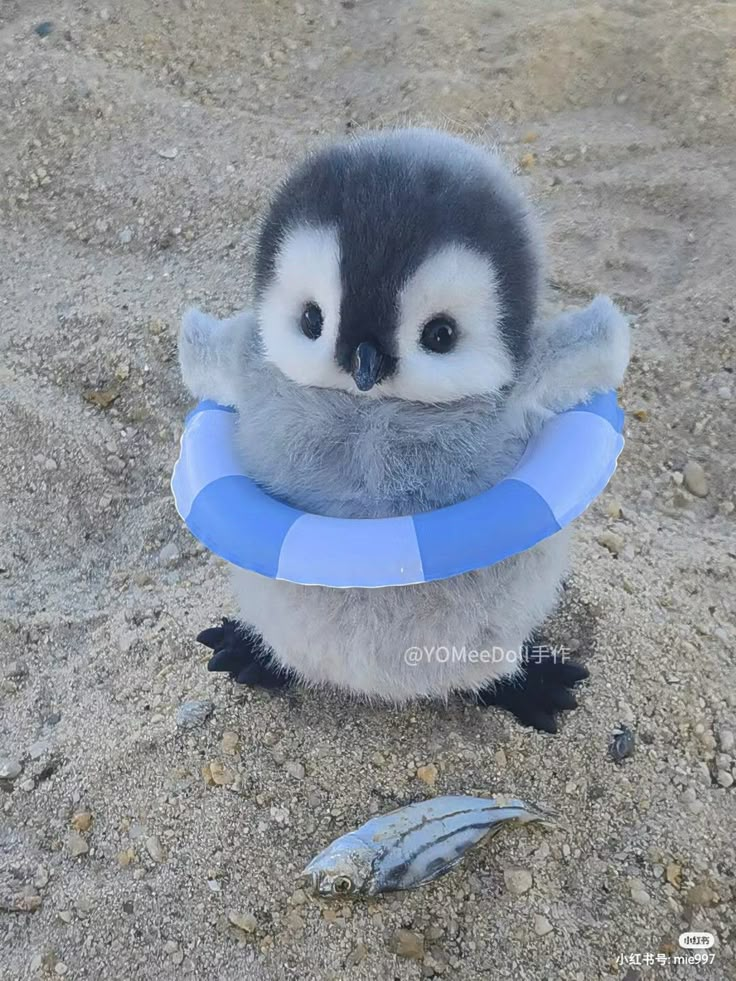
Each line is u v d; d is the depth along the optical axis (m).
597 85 0.52
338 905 0.23
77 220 0.47
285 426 0.19
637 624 0.28
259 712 0.27
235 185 0.47
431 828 0.23
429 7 0.57
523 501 0.18
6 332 0.42
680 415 0.37
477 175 0.18
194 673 0.28
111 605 0.32
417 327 0.17
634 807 0.25
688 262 0.43
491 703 0.26
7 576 0.34
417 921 0.23
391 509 0.19
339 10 0.58
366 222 0.16
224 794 0.25
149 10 0.56
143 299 0.42
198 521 0.19
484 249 0.17
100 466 0.37
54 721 0.29
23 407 0.38
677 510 0.35
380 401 0.19
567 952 0.23
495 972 0.22
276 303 0.18
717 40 0.52
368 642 0.21
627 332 0.19
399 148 0.18
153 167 0.48
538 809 0.25
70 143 0.50
